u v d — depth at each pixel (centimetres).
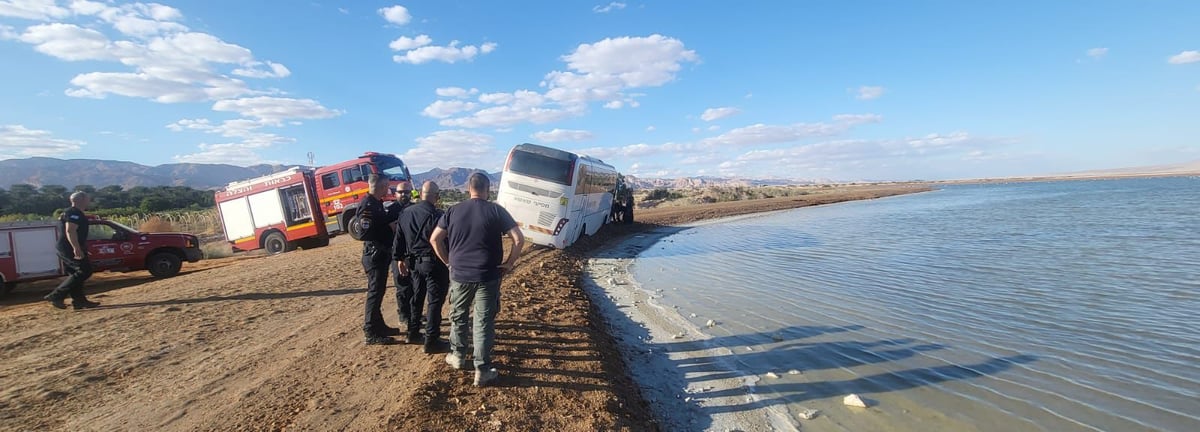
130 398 527
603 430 457
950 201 5441
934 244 1900
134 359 649
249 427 454
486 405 489
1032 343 754
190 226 3359
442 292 627
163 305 966
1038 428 507
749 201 6519
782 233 2612
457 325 554
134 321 845
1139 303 958
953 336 796
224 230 2091
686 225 3494
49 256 1270
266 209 2038
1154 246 1673
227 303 973
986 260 1491
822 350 754
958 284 1172
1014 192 7856
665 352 764
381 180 668
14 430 454
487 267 525
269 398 517
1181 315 873
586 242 2136
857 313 949
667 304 1080
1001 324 852
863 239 2162
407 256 643
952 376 643
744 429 521
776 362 710
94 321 850
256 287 1127
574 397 524
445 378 543
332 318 844
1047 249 1672
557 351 659
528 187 1739
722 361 718
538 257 1580
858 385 624
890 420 532
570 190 1722
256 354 663
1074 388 595
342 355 643
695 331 871
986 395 586
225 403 508
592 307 978
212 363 631
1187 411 530
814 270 1435
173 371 605
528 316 820
